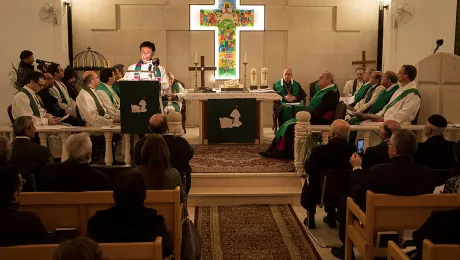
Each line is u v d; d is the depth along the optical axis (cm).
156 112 574
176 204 340
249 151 766
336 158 479
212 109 793
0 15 925
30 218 271
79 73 1012
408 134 351
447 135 648
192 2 1024
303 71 1049
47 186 368
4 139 362
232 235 505
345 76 1052
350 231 395
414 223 338
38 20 944
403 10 967
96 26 1011
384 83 719
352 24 1038
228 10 1030
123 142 657
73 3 1005
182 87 966
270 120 1059
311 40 1044
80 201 335
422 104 689
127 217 266
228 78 1048
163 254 286
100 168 428
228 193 609
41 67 799
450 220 268
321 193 464
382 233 334
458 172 366
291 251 462
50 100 724
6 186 268
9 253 233
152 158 373
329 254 458
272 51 1048
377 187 350
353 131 678
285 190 622
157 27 1026
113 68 762
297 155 639
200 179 637
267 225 536
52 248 235
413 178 344
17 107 649
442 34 935
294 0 1034
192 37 1034
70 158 371
